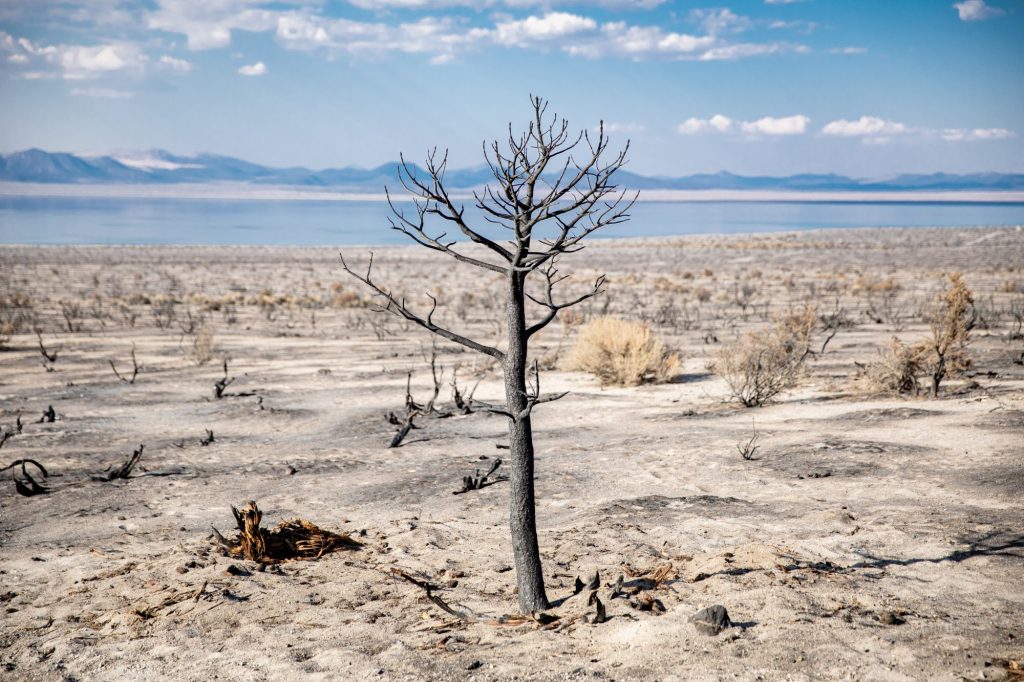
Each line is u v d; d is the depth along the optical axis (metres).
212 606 6.12
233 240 140.62
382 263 81.88
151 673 4.99
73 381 22.00
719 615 4.88
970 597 5.29
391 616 5.82
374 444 14.07
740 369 16.56
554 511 9.33
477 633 5.30
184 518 9.40
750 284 54.88
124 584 6.79
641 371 19.75
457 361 25.05
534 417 16.22
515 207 5.18
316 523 9.05
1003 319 30.30
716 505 8.71
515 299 5.33
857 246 95.38
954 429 11.48
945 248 87.75
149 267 75.06
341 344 30.12
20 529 9.05
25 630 5.95
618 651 4.66
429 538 8.08
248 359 26.52
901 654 4.33
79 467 12.52
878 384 16.16
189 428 15.91
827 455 10.66
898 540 6.83
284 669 4.90
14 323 35.41
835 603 5.25
